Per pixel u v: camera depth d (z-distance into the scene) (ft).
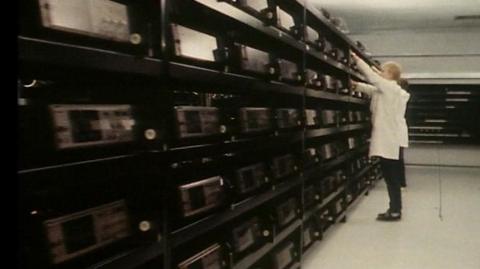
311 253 10.91
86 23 3.78
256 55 7.16
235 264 6.59
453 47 27.37
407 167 28.78
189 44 5.34
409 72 28.19
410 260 10.49
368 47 28.73
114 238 4.22
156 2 4.58
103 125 4.04
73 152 3.89
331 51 11.98
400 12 23.22
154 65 4.52
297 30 9.00
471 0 20.52
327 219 12.49
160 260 4.91
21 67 3.94
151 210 4.74
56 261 3.59
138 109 4.58
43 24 3.40
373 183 21.36
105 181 4.78
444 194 19.49
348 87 14.47
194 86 6.97
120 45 4.28
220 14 6.44
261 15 7.11
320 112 11.38
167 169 4.83
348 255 10.79
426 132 28.22
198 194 5.50
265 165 7.93
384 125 14.02
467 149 27.86
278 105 9.64
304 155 9.84
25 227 3.56
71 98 4.63
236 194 6.71
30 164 3.59
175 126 5.08
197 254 5.71
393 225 13.78
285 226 8.64
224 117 6.58
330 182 12.11
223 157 7.24
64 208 4.28
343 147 14.25
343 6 21.98
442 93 27.78
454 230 13.23
